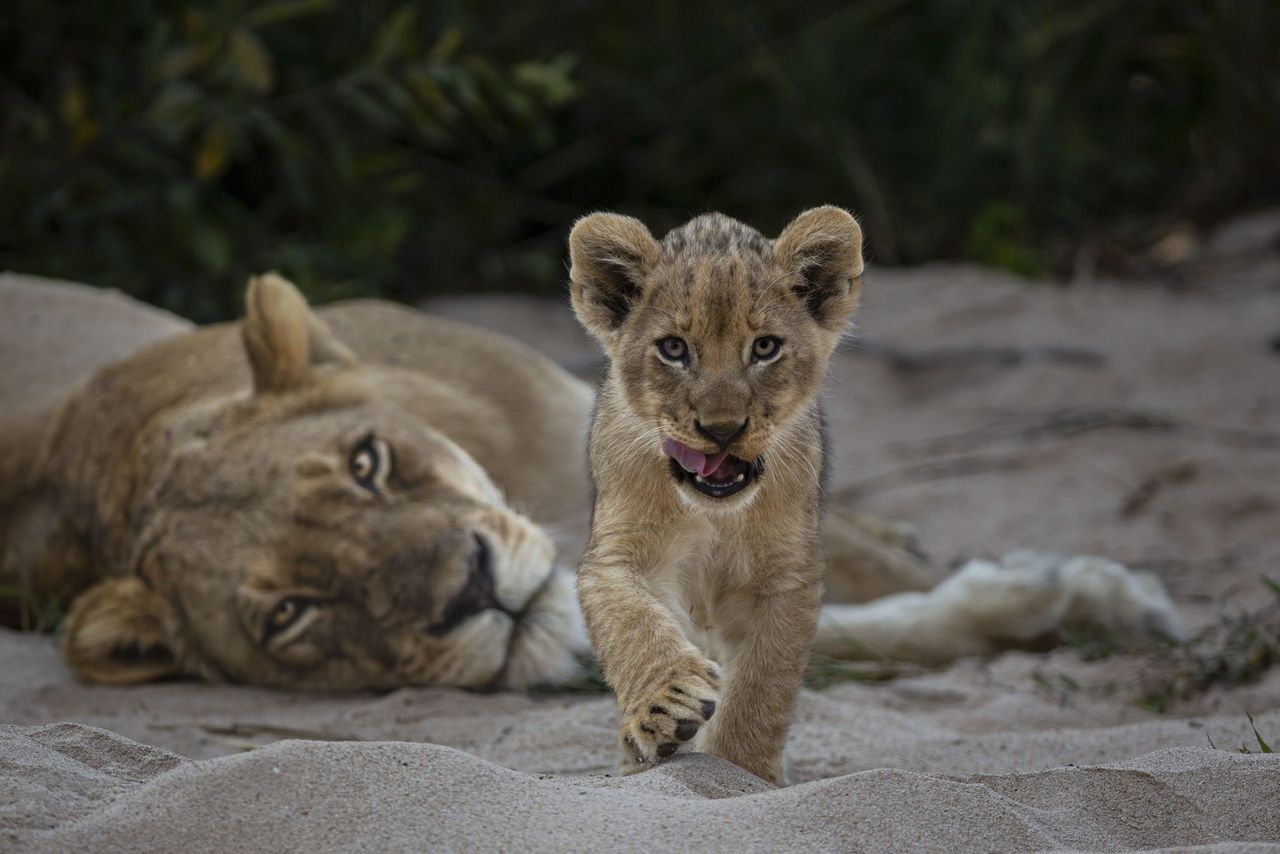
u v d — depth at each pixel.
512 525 8.52
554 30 20.92
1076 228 21.48
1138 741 6.94
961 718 8.16
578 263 7.00
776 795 5.04
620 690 5.88
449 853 4.64
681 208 21.67
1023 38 21.50
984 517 12.45
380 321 10.63
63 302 11.59
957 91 21.56
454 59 18.17
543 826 4.79
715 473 6.27
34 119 15.41
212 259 15.30
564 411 10.44
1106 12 21.95
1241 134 21.08
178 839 4.71
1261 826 5.18
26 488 10.04
